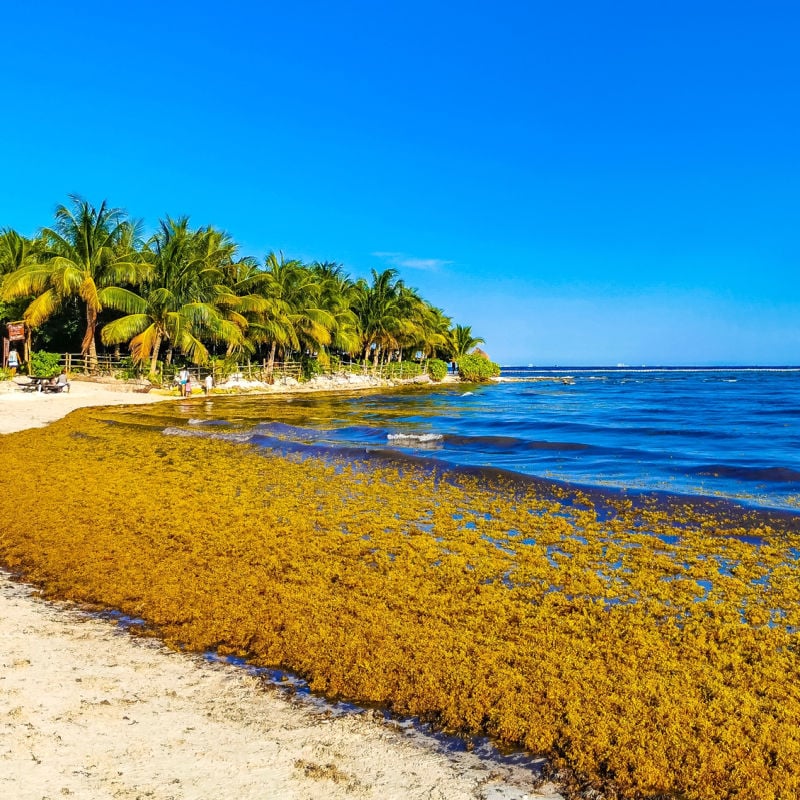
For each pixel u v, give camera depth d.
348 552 8.27
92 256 33.47
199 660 5.50
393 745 4.36
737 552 8.58
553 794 3.92
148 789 3.73
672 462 15.72
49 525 9.09
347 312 51.12
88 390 32.59
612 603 6.84
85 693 4.80
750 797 3.83
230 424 22.30
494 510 10.74
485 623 6.13
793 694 4.91
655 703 4.74
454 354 81.31
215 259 39.66
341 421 25.17
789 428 23.92
